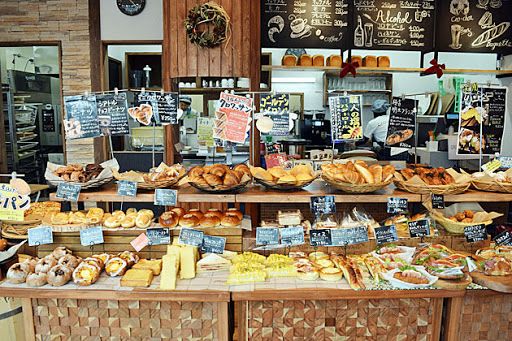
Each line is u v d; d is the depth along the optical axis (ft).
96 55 16.20
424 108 17.87
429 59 22.33
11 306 7.22
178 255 7.34
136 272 7.12
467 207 8.69
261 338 7.02
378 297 6.81
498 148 9.02
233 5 11.73
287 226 7.87
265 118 8.71
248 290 6.81
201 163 18.10
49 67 20.88
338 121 8.39
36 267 7.14
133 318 6.95
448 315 7.12
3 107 17.83
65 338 7.02
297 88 22.90
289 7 14.60
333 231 7.59
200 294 6.72
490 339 7.18
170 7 11.82
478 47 15.17
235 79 20.18
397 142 9.32
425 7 14.92
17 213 7.52
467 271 7.30
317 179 8.83
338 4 14.67
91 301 6.91
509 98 16.62
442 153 15.06
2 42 16.34
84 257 7.98
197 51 11.82
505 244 8.19
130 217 7.97
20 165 19.17
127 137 19.36
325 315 6.98
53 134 20.34
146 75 20.53
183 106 19.92
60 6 16.07
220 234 7.97
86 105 8.02
